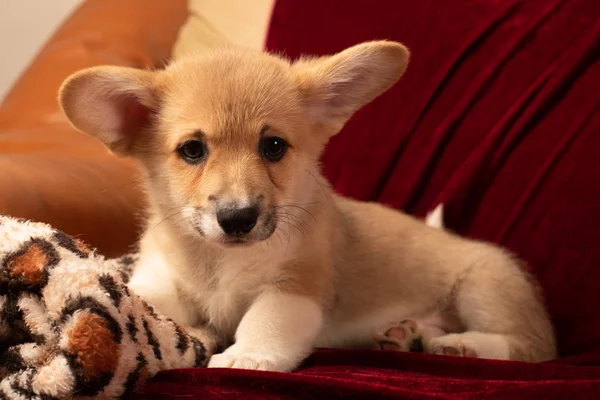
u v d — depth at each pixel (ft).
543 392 1.86
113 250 2.48
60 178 2.42
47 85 3.01
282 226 2.12
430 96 2.76
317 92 2.18
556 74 2.57
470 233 2.63
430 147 2.72
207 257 2.16
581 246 2.39
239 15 3.27
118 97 2.15
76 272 1.80
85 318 1.74
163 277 2.21
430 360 2.05
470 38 2.74
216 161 2.05
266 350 2.02
